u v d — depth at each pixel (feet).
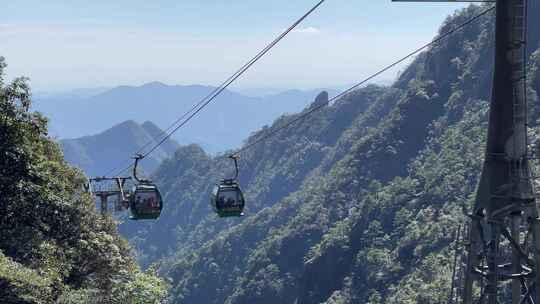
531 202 49.57
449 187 562.25
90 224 121.60
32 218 103.35
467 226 55.11
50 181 108.27
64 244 110.83
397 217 609.01
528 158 51.03
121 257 124.36
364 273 582.35
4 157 101.45
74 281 113.29
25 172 103.81
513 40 49.90
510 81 50.37
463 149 609.42
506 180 50.42
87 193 124.67
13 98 103.60
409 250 531.91
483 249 51.75
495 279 49.67
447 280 367.86
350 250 653.30
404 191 646.74
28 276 77.71
